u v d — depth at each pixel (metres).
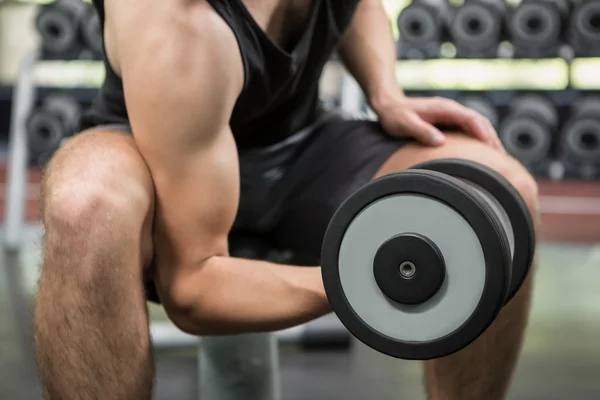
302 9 0.92
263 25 0.88
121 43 0.81
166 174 0.79
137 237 0.76
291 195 1.07
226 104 0.80
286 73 0.90
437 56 3.62
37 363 0.76
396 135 1.04
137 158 0.80
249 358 1.10
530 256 0.85
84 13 3.34
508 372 0.98
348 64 1.14
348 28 1.06
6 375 1.63
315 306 0.80
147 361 0.77
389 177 0.66
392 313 0.67
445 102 1.03
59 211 0.74
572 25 3.64
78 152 0.81
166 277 0.82
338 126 1.10
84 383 0.74
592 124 3.68
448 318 0.66
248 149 1.06
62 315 0.74
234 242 1.08
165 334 1.71
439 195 0.65
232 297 0.80
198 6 0.79
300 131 1.09
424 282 0.65
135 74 0.79
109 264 0.74
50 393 0.75
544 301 2.36
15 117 2.93
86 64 3.69
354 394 1.57
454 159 0.88
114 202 0.75
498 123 3.79
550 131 3.71
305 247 1.06
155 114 0.78
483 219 0.64
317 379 1.67
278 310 0.79
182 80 0.77
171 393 1.57
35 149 3.47
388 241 0.66
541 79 4.03
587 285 2.58
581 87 3.98
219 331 0.84
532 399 1.54
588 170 3.81
